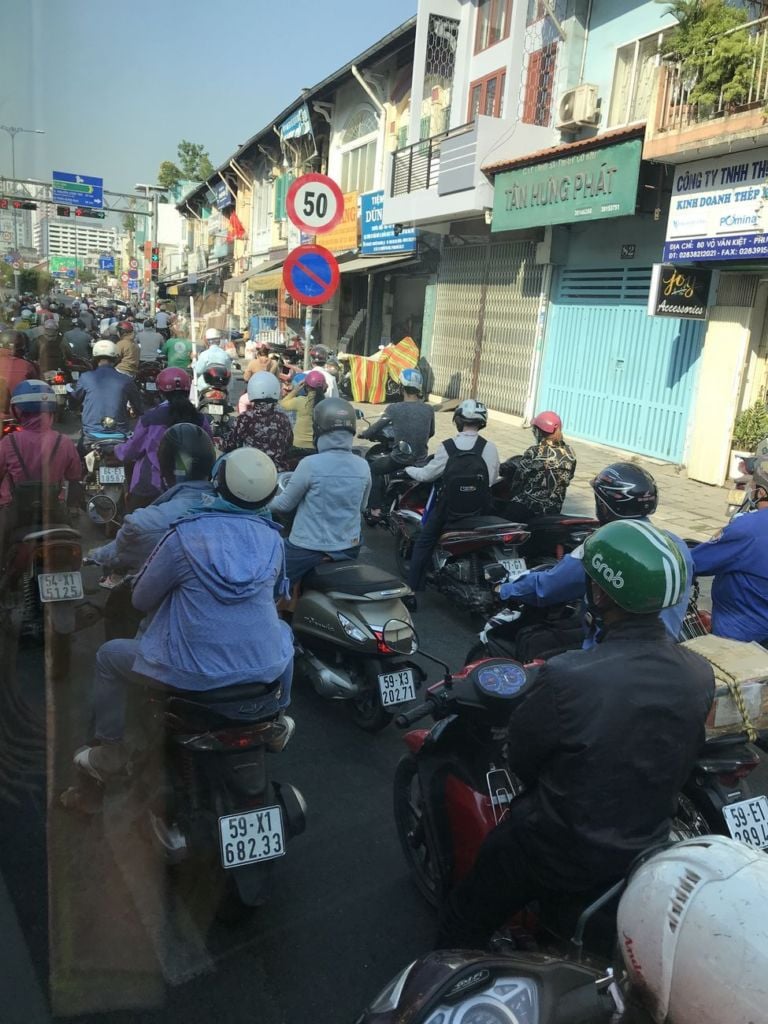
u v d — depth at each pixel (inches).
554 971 55.2
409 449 280.8
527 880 85.2
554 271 561.3
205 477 139.8
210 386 378.9
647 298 479.5
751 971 39.4
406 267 783.1
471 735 111.3
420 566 238.5
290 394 317.7
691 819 105.2
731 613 143.6
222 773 103.6
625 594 77.6
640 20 485.7
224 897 106.2
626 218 491.2
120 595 112.6
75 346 439.5
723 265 407.2
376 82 770.2
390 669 163.0
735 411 414.3
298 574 176.4
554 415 230.8
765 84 351.6
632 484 126.0
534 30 560.1
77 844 74.5
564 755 78.5
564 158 481.1
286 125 934.4
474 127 551.8
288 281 296.5
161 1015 89.1
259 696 106.7
